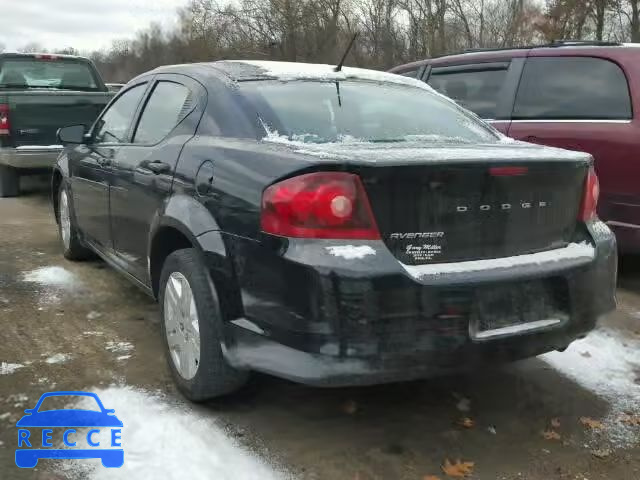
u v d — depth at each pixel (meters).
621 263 5.96
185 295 3.12
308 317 2.48
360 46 22.88
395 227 2.55
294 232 2.54
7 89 9.45
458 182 2.63
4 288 4.89
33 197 9.45
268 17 23.19
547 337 2.80
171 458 2.71
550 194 2.91
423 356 2.53
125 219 3.99
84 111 8.80
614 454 2.89
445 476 2.69
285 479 2.62
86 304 4.57
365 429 3.03
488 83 5.95
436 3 22.84
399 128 3.40
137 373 3.48
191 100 3.58
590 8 20.31
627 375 3.66
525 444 2.95
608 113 5.04
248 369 2.75
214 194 2.95
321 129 3.18
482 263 2.68
